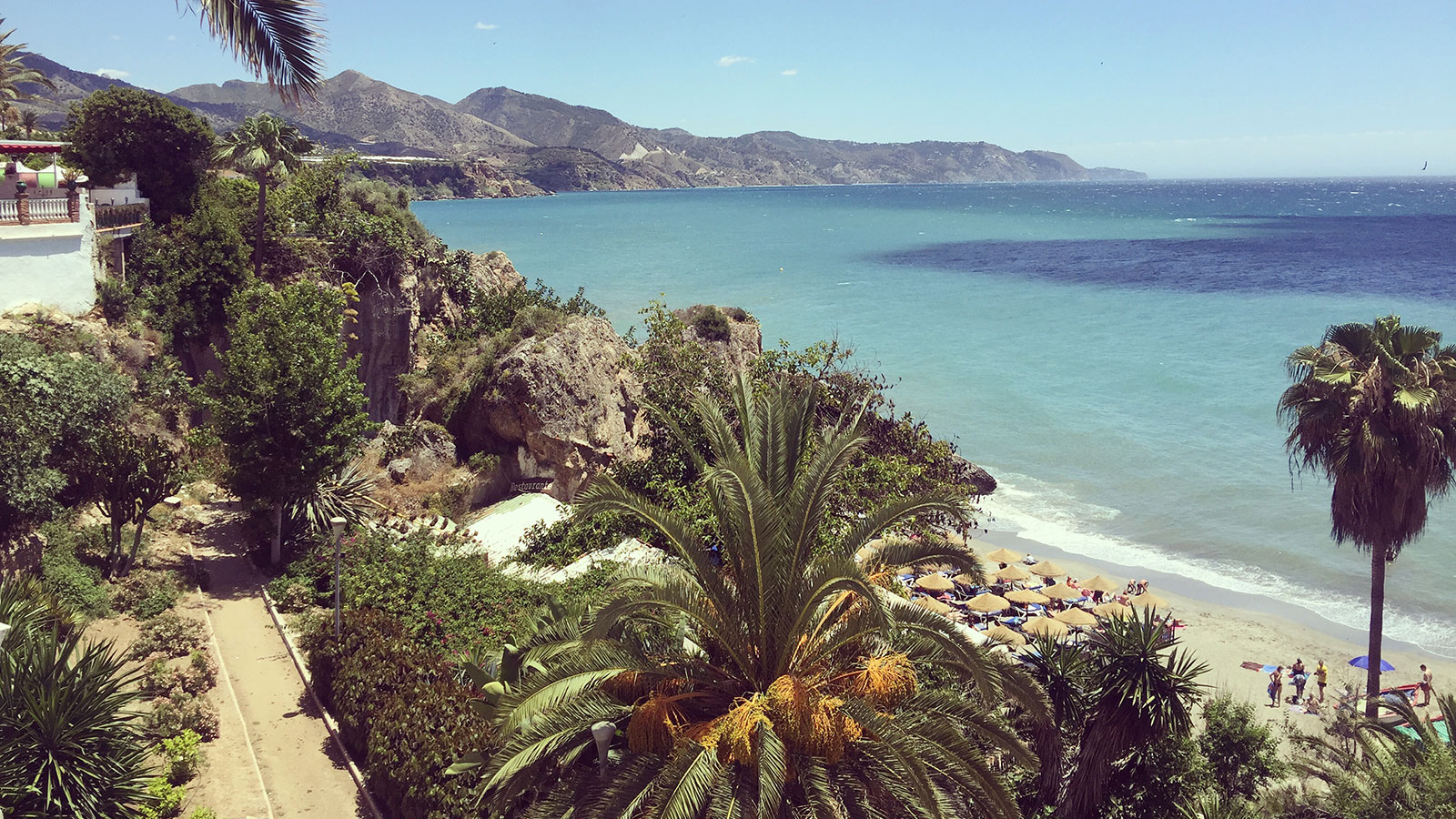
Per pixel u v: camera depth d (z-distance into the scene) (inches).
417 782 597.3
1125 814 716.0
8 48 1902.1
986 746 693.9
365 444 1419.8
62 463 982.4
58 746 561.6
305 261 1610.5
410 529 1207.6
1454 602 1525.6
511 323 1806.1
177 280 1405.0
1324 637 1418.6
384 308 1654.8
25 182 1294.3
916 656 573.9
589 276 5083.7
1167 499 1985.7
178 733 715.4
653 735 509.0
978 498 1974.7
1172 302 4360.2
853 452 535.8
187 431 1322.6
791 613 524.1
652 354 1193.4
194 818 609.6
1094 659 719.1
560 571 1039.0
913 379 2962.6
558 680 511.2
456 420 1497.3
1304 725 1150.3
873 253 6801.2
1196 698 719.7
